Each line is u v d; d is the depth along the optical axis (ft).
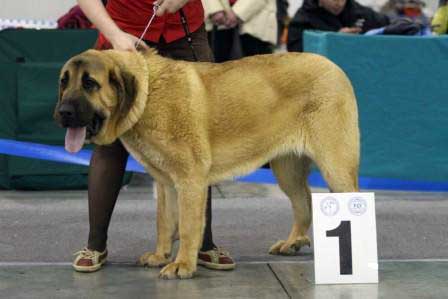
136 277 28.48
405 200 44.39
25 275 28.68
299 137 29.14
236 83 28.55
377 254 30.60
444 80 43.37
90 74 25.76
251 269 29.71
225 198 45.11
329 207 27.48
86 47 46.24
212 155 28.35
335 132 28.63
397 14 59.21
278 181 31.63
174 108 27.17
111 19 28.91
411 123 43.70
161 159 27.55
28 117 45.27
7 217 39.29
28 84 45.09
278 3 57.88
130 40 28.02
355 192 28.17
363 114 43.52
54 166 45.91
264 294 26.37
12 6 55.77
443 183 44.16
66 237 35.29
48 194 45.73
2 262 30.73
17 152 44.75
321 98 28.68
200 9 30.45
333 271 27.37
